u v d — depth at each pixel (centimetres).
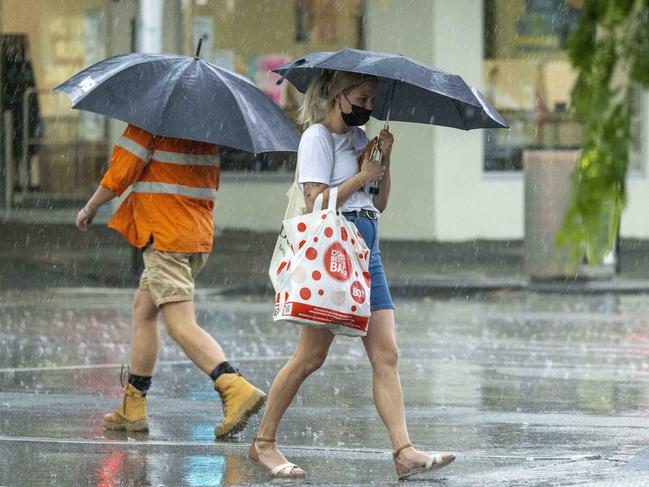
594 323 3691
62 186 6544
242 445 1864
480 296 4453
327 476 1630
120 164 1917
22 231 5969
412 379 2631
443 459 1562
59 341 3212
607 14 499
